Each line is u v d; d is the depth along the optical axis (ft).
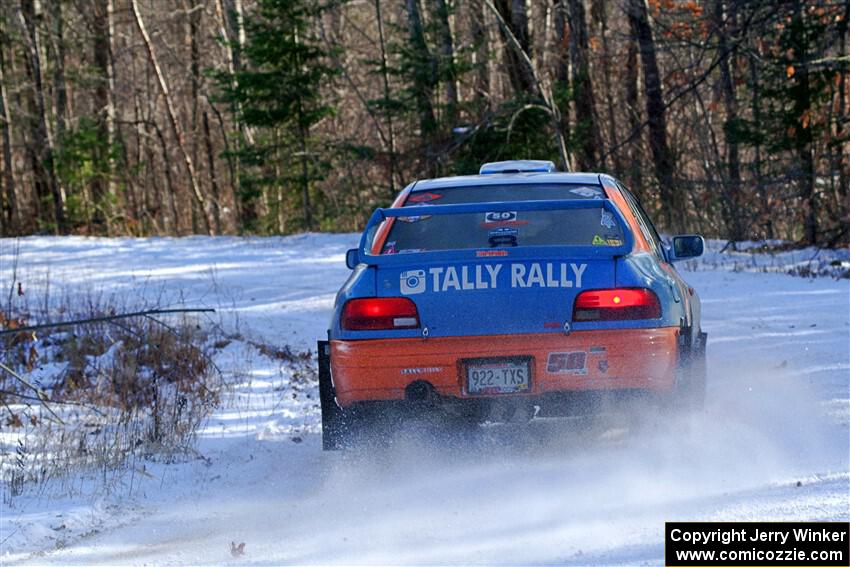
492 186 94.48
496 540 65.41
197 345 144.97
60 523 73.26
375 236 89.25
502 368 78.89
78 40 514.68
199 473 87.61
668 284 81.71
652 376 78.13
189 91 607.37
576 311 78.18
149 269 238.48
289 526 71.67
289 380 127.65
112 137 526.16
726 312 163.73
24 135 506.07
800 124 297.74
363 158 407.85
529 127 361.10
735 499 70.69
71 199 481.87
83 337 144.36
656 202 359.05
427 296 79.10
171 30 601.21
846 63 285.43
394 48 395.96
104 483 83.05
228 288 205.57
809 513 66.95
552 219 88.28
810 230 291.58
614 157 367.86
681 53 408.26
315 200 437.99
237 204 490.49
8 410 110.11
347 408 81.15
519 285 78.59
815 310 159.84
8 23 469.16
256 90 413.39
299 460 90.94
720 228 331.16
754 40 330.54
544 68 390.21
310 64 420.77
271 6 403.54
